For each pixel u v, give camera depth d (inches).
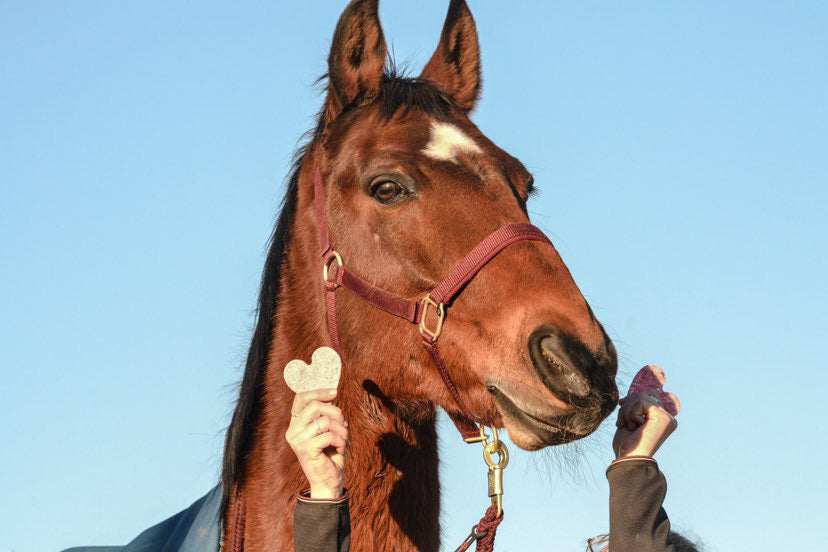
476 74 138.3
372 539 115.3
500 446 109.7
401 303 112.1
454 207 109.8
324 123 126.7
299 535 97.4
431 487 120.8
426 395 114.3
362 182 114.9
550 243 109.1
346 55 120.7
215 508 123.6
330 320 117.7
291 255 126.0
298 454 98.1
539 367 100.0
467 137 115.6
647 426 106.3
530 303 103.8
